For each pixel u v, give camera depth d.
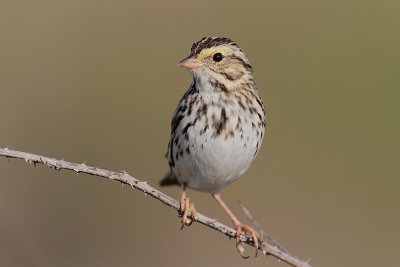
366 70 18.64
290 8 19.34
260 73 18.42
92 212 16.17
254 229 10.28
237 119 10.26
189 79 17.81
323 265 16.08
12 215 15.59
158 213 16.39
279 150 17.50
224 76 10.34
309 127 17.86
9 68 17.31
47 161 8.59
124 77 17.64
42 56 17.47
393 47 18.97
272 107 18.06
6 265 13.59
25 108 17.00
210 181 10.55
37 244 15.46
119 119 17.28
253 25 18.89
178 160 10.46
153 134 17.20
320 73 18.45
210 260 15.96
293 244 16.27
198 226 16.41
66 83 17.34
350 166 17.50
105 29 18.03
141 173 16.97
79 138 17.05
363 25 19.22
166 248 16.16
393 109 18.17
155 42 18.17
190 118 10.23
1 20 17.83
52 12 18.03
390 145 17.78
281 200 17.09
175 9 18.56
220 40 10.48
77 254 15.74
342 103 18.28
